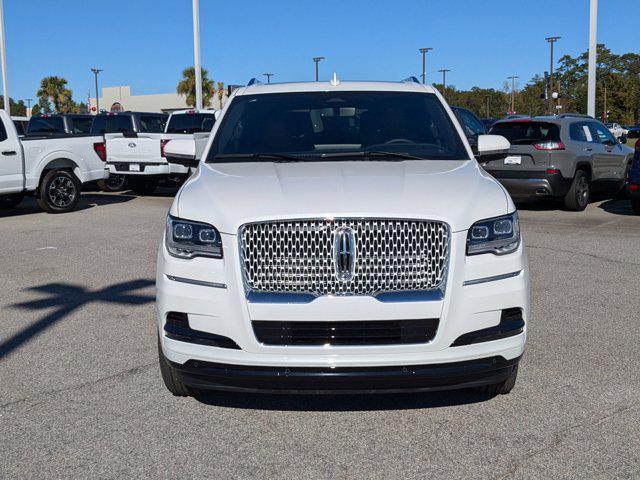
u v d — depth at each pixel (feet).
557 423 12.92
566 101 339.77
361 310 11.66
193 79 222.07
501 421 13.04
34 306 21.76
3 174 41.45
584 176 43.37
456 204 12.29
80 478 11.16
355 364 11.73
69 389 14.89
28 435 12.71
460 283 11.97
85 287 24.21
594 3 76.95
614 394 14.25
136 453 11.98
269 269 11.89
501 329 12.34
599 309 20.63
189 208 12.71
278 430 12.82
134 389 14.85
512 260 12.48
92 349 17.53
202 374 12.26
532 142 41.88
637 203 40.83
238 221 11.96
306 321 11.75
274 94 18.31
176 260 12.49
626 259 27.96
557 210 44.14
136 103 245.65
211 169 15.19
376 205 12.05
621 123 341.62
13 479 11.14
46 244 32.96
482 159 17.98
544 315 20.03
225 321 11.96
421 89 18.67
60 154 44.68
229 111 17.87
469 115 55.06
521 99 348.79
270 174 14.19
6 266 27.91
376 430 12.75
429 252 11.93
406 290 11.89
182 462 11.64
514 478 10.96
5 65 101.81
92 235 35.47
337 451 11.96
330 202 12.15
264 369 11.91
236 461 11.66
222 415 13.50
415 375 11.87
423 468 11.33
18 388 14.99
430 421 13.09
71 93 242.99
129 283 24.75
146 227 38.11
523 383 14.89
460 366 12.09
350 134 16.87
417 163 15.35
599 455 11.66
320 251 11.84
